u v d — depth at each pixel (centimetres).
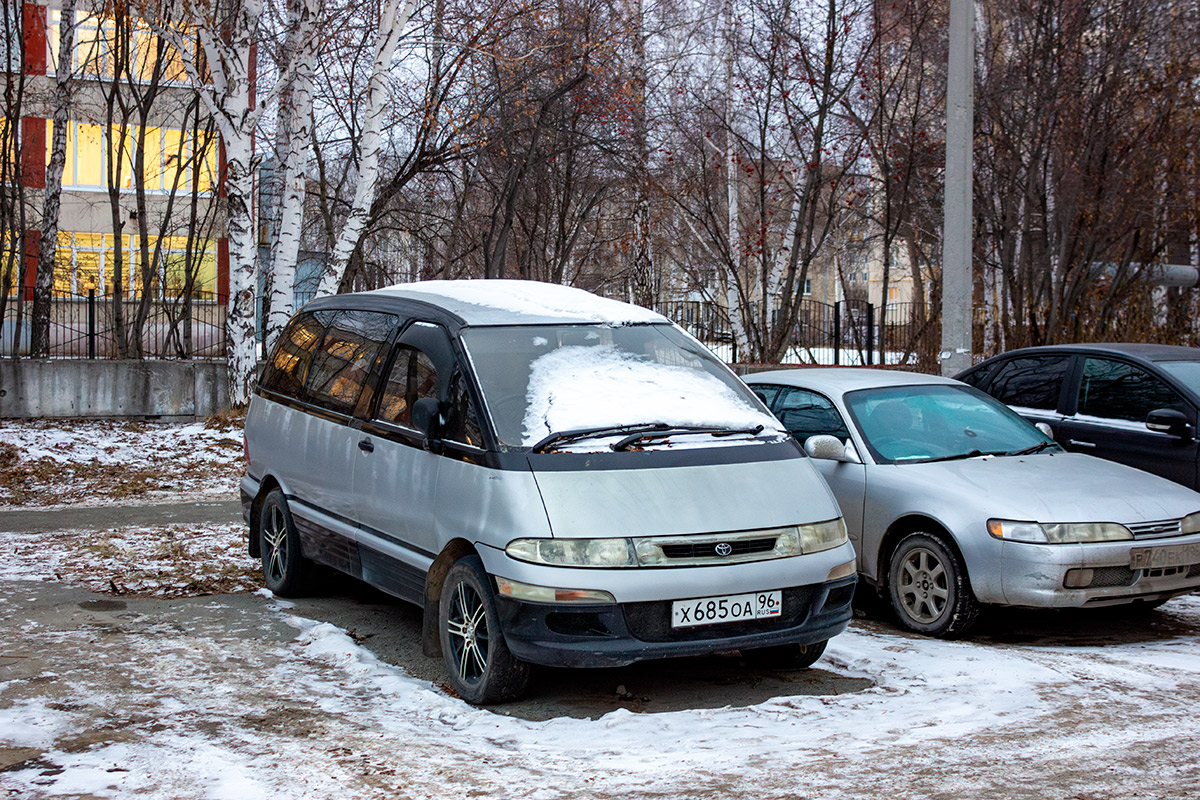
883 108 2064
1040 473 691
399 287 706
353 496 627
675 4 2289
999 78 1795
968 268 1185
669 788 376
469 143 1845
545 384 555
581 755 422
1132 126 1683
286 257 1661
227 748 425
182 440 1528
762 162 2192
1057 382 944
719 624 490
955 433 758
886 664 566
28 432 1513
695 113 2292
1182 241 1758
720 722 465
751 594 496
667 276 3559
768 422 590
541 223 2364
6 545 912
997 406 802
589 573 474
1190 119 1655
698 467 524
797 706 489
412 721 476
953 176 1184
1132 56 1670
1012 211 1784
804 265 2117
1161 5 1661
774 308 2353
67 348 2014
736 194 2530
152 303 2439
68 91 1953
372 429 619
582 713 496
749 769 396
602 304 649
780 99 2139
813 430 779
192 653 583
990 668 548
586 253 2711
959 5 1173
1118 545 622
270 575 749
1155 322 1759
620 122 2039
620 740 443
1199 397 840
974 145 1853
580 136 2045
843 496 728
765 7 2044
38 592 732
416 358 606
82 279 2795
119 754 414
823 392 791
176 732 446
